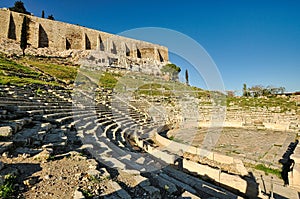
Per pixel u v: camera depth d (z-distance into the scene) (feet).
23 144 20.44
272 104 104.83
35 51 165.27
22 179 14.67
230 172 31.12
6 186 12.76
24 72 82.23
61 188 14.19
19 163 17.02
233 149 43.45
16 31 175.01
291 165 29.96
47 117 31.96
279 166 32.58
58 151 21.94
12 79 57.72
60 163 18.75
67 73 109.29
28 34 177.37
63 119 34.22
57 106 42.60
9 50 149.79
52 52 172.65
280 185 26.89
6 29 169.68
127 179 18.54
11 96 36.22
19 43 169.07
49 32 187.32
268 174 30.66
